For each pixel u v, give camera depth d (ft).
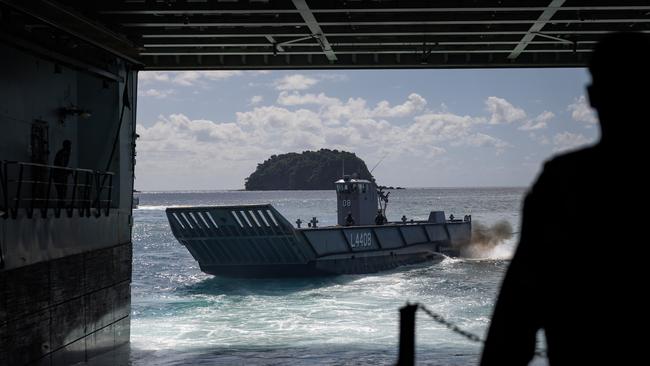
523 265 8.36
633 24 77.46
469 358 60.18
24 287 48.52
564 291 8.22
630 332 7.97
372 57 89.04
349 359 61.87
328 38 80.94
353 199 140.77
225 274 126.62
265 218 115.75
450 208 562.66
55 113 65.62
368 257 135.23
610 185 8.16
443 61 88.74
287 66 89.30
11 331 46.55
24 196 60.13
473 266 149.07
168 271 143.02
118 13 70.13
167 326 81.61
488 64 88.74
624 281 8.00
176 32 77.36
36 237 50.78
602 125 8.52
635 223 8.04
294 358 62.80
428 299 99.60
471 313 85.56
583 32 78.84
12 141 58.29
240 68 89.51
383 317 85.97
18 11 50.75
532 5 68.03
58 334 54.44
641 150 8.25
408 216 412.77
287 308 94.99
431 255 156.25
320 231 123.24
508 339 8.38
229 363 61.11
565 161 8.52
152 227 344.28
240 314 90.27
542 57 88.74
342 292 110.42
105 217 65.82
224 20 73.31
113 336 67.21
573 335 8.20
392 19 73.20
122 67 72.02
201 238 120.78
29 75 61.05
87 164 70.18
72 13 56.85
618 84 8.31
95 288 62.69
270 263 121.80
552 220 8.28
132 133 74.84
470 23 73.56
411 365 9.34
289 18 73.15
